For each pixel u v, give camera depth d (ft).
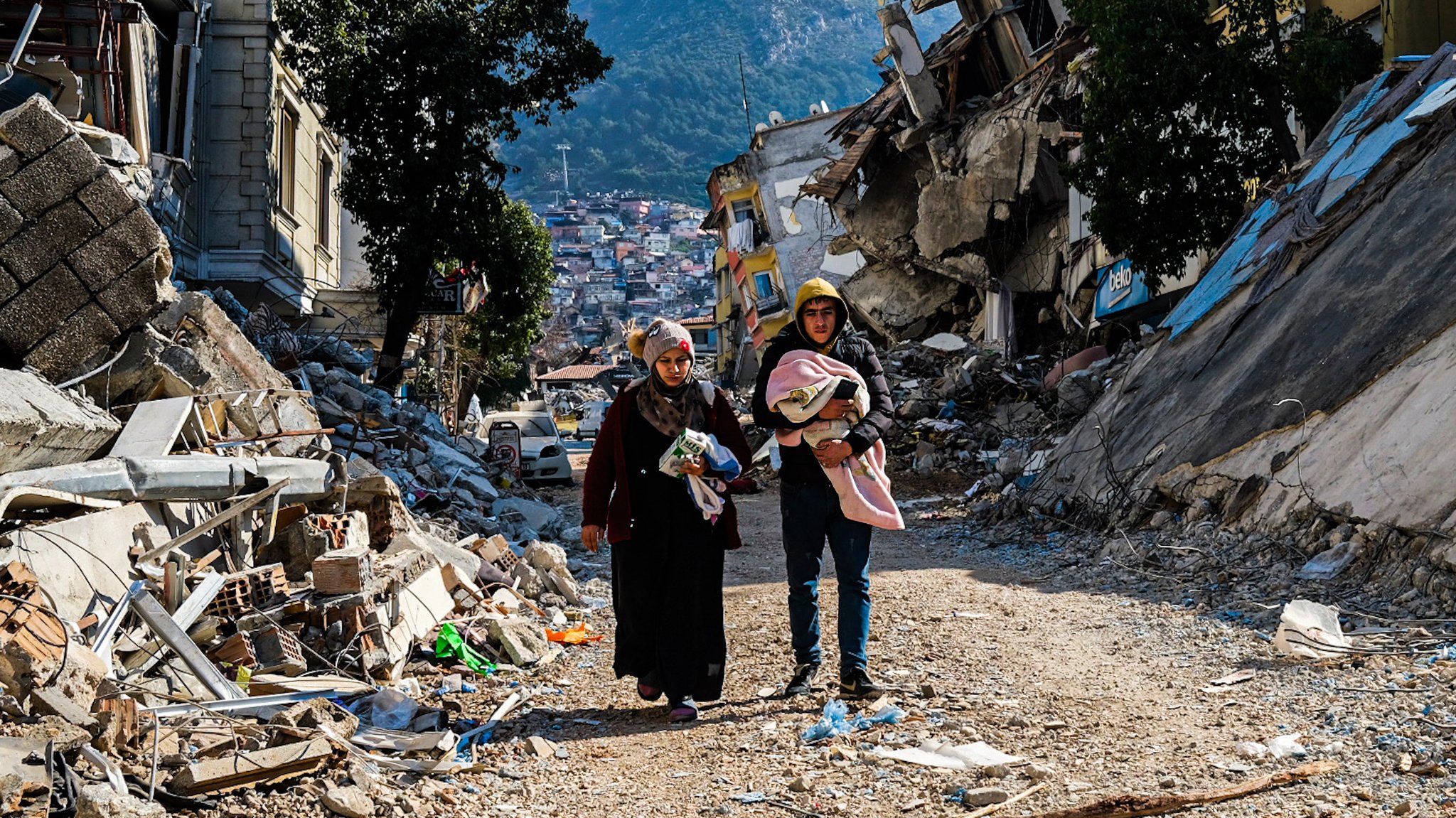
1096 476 37.27
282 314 74.54
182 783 12.17
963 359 86.53
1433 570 20.42
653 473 17.48
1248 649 18.98
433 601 22.62
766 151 157.69
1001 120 89.71
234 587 18.25
